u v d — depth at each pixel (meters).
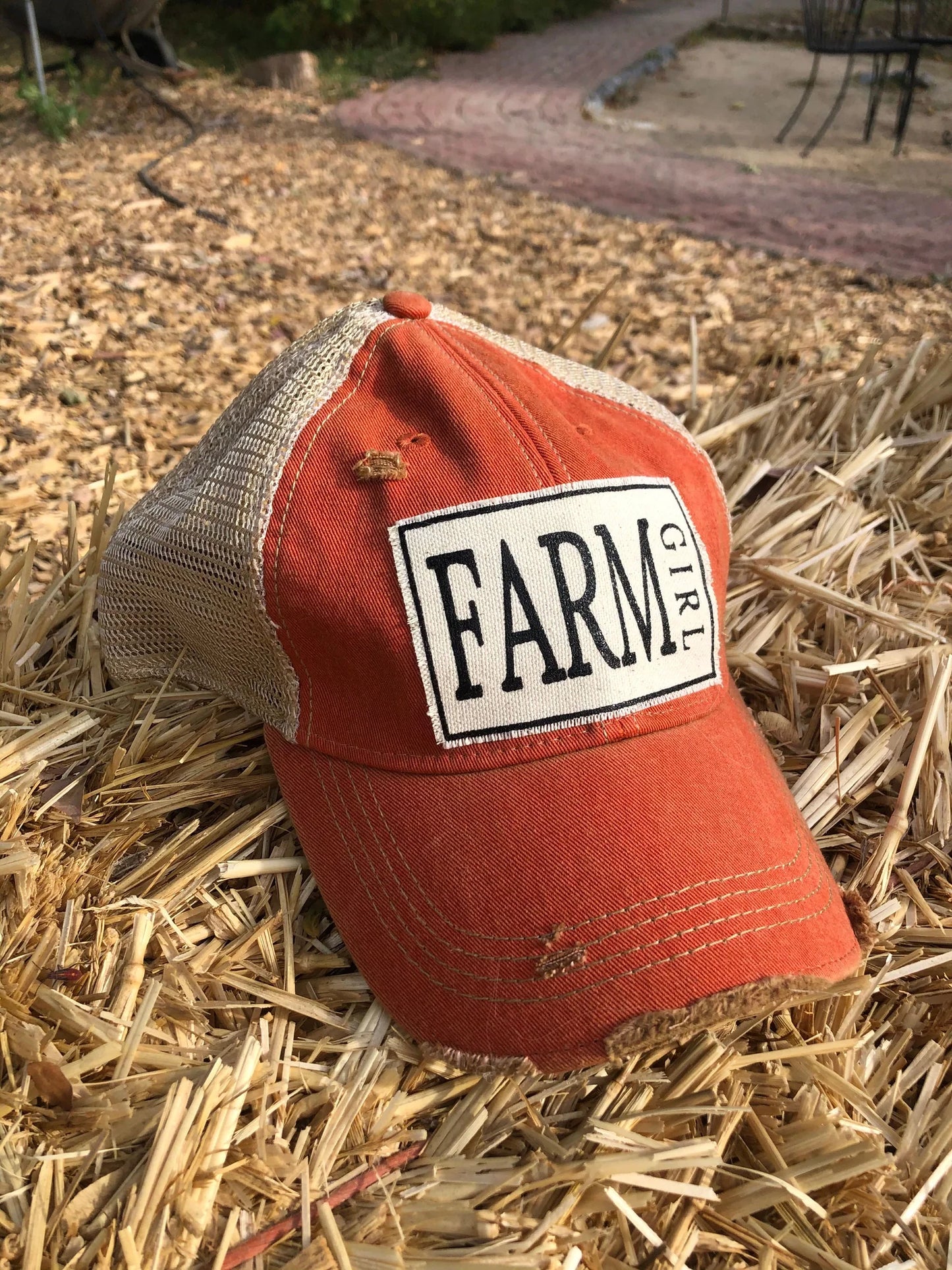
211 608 0.33
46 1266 0.25
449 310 0.39
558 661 0.29
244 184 1.19
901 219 1.12
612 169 1.30
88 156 1.27
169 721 0.38
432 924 0.28
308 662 0.31
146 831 0.36
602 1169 0.27
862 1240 0.27
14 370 0.75
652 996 0.25
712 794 0.29
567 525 0.29
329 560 0.30
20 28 1.56
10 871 0.32
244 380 0.77
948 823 0.37
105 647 0.39
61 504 0.60
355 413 0.32
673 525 0.32
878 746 0.39
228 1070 0.28
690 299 0.92
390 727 0.30
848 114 1.58
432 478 0.30
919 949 0.33
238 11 1.98
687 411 0.65
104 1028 0.29
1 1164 0.27
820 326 0.84
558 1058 0.26
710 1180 0.28
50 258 0.95
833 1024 0.31
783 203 1.18
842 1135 0.29
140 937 0.31
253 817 0.36
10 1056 0.29
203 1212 0.26
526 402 0.32
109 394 0.73
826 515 0.50
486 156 1.34
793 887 0.28
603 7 2.35
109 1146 0.27
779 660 0.43
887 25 2.03
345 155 1.32
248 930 0.33
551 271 0.98
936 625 0.44
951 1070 0.32
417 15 1.87
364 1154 0.28
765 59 1.96
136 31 1.62
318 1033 0.31
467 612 0.29
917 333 0.83
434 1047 0.27
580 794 0.28
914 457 0.55
